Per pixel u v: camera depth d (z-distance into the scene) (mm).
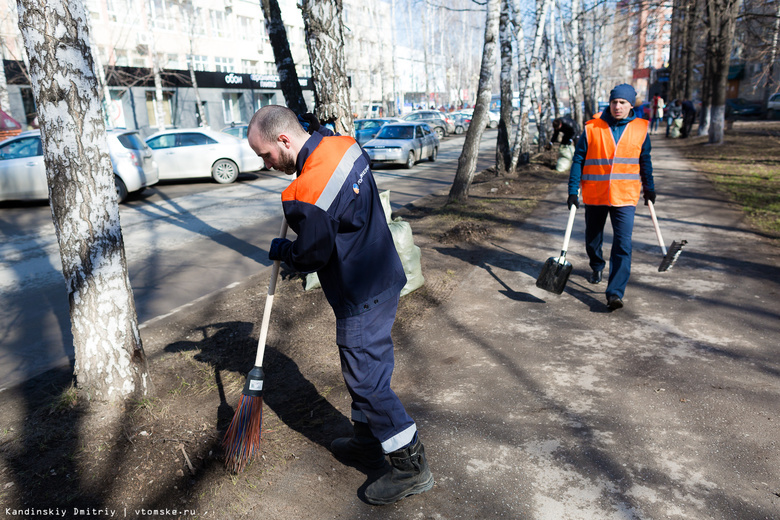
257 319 4586
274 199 11688
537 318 4453
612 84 65125
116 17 29094
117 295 3004
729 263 5758
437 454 2701
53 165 2838
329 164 2111
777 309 4410
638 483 2428
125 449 2723
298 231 2129
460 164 9930
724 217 8039
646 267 5738
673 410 2998
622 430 2832
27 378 3758
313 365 3729
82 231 2895
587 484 2439
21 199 11078
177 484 2514
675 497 2330
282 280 5645
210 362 3814
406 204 10594
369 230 2258
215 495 2447
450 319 4484
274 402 3268
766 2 16641
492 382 3414
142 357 3156
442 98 65000
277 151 2254
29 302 5504
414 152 17812
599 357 3699
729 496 2320
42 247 7867
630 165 4395
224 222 9305
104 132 2912
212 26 35844
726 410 2969
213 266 6609
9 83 22234
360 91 43469
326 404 3230
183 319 4664
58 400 3178
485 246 6852
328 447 2807
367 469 2637
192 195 12602
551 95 21766
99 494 2449
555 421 2947
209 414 3102
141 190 13594
